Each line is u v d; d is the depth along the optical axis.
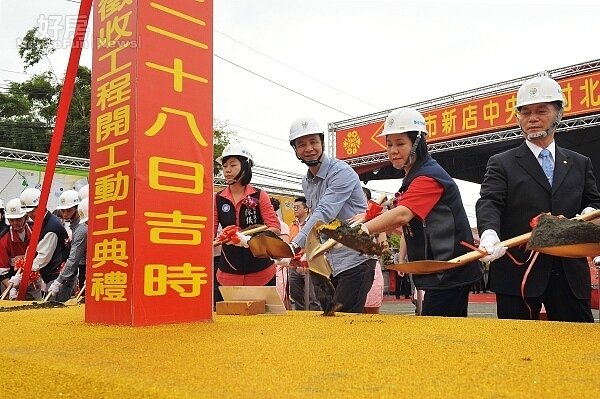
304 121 2.69
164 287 1.63
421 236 2.19
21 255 5.21
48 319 1.86
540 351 0.95
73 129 14.83
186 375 0.72
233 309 2.04
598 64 7.81
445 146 9.43
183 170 1.71
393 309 9.34
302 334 1.24
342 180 2.66
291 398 0.59
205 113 1.78
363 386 0.65
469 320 1.61
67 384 0.75
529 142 2.26
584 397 0.59
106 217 1.68
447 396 0.60
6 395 0.77
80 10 2.18
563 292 2.13
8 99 15.27
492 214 2.14
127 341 1.12
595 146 10.09
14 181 8.82
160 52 1.68
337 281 2.68
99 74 1.76
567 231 1.26
